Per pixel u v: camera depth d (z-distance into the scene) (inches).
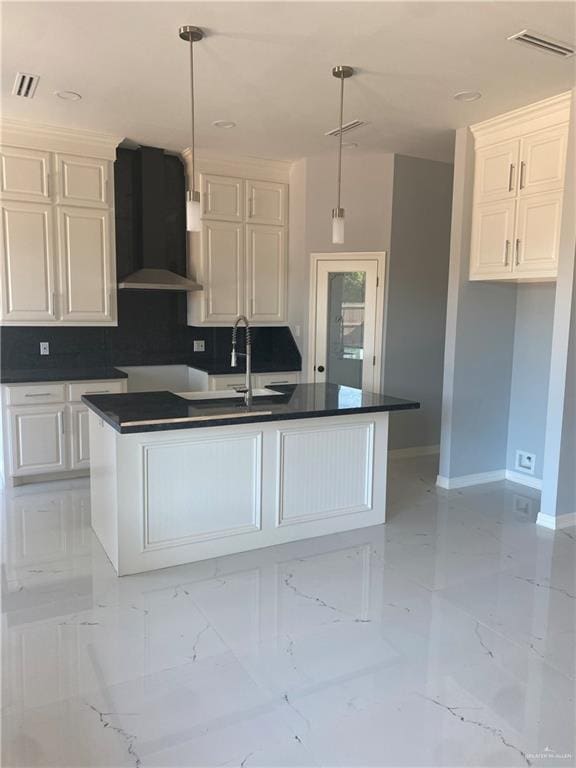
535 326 184.9
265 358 239.9
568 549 138.6
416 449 224.7
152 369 213.8
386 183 202.7
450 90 141.8
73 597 111.9
